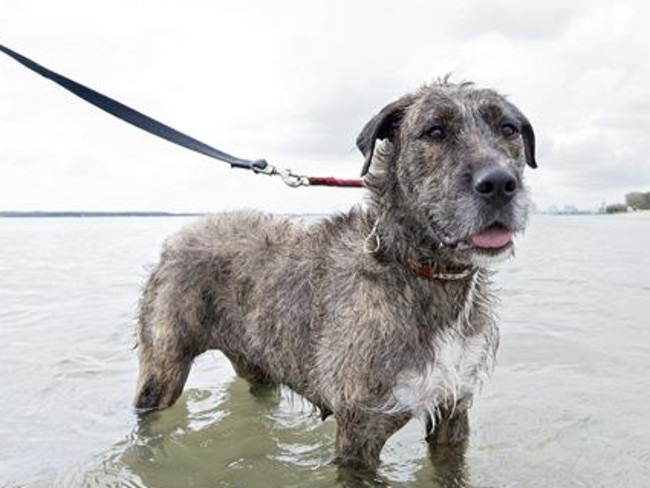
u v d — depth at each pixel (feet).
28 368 3.96
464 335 2.46
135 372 3.91
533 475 2.59
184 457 2.87
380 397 2.42
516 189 2.19
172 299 3.16
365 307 2.43
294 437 3.06
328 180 3.07
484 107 2.39
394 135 2.53
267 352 2.90
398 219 2.40
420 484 2.59
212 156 3.07
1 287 6.89
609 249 11.40
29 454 2.88
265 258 2.93
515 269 8.11
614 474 2.57
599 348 4.09
